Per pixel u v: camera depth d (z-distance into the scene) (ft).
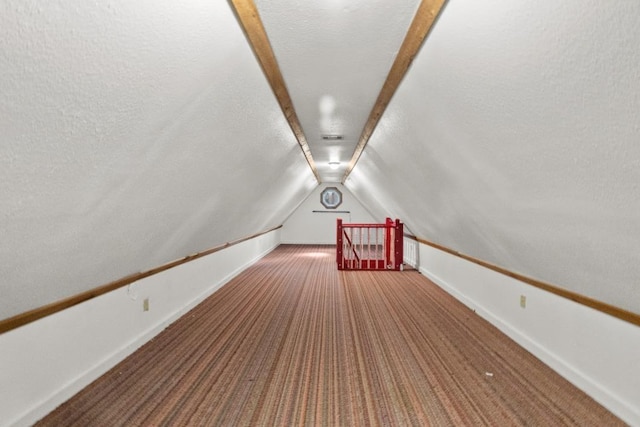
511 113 4.58
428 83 5.63
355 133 11.49
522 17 3.31
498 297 10.39
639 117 3.09
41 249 4.70
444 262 15.35
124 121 4.07
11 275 4.62
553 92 3.71
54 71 2.85
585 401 6.47
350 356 8.41
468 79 4.73
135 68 3.56
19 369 5.52
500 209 7.19
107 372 7.50
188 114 5.12
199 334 9.81
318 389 6.90
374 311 12.03
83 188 4.42
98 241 5.91
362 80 6.79
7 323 5.26
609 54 2.90
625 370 5.90
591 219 4.85
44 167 3.59
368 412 6.15
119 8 2.87
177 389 6.84
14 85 2.67
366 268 19.66
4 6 2.25
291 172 15.47
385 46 5.37
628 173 3.70
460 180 7.81
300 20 4.65
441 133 6.72
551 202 5.38
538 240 6.73
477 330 10.18
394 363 8.04
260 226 21.91
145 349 8.75
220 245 15.43
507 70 4.01
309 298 13.75
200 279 13.35
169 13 3.34
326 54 5.69
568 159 4.32
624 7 2.53
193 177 7.14
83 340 6.91
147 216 6.78
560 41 3.18
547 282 7.97
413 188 11.75
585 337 6.81
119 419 5.86
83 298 6.85
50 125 3.24
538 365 7.93
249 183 11.18
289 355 8.46
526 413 6.10
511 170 5.64
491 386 7.01
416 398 6.59
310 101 8.14
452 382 7.17
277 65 6.07
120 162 4.66
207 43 4.17
